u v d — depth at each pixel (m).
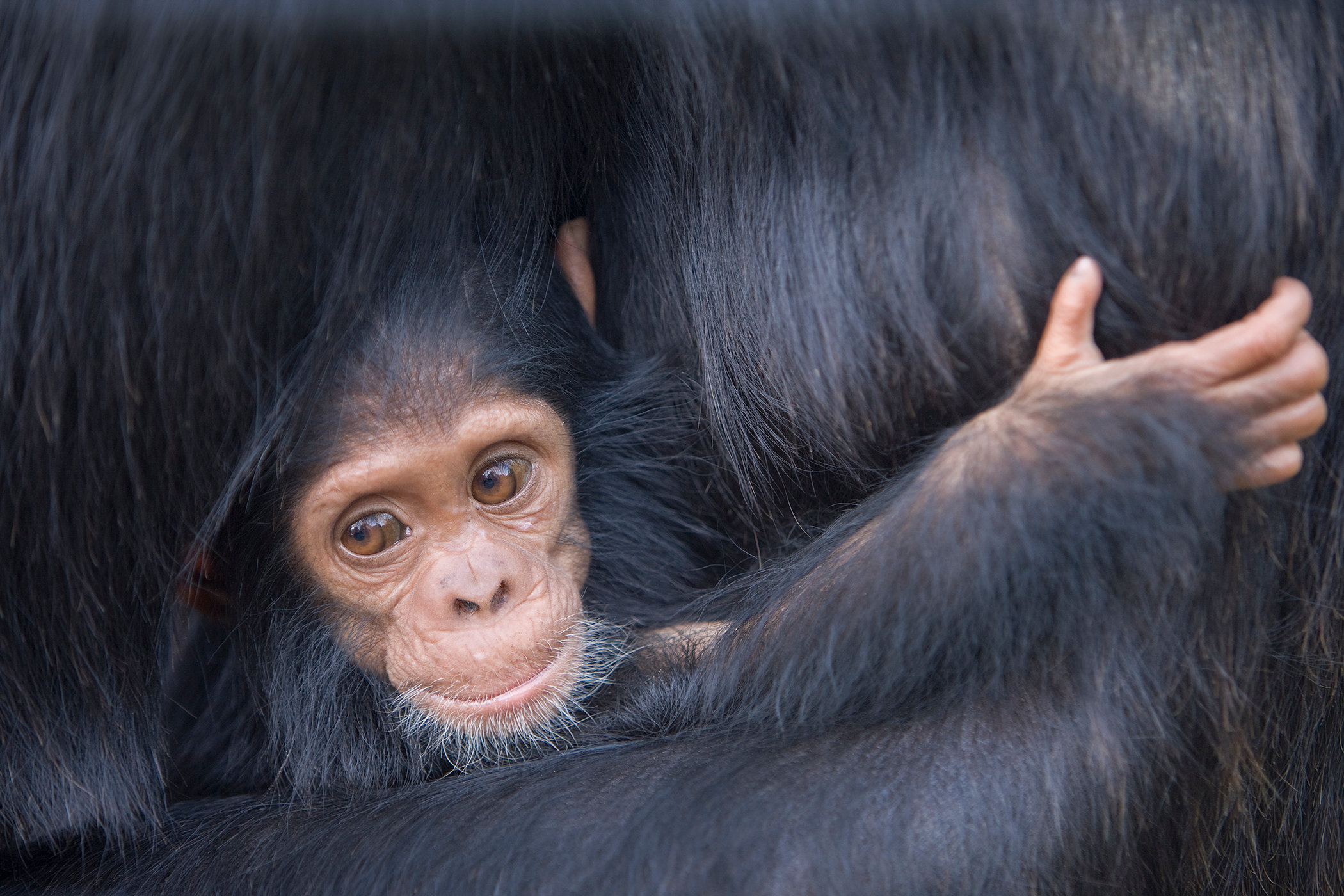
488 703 1.96
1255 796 1.93
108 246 1.87
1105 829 1.89
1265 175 1.88
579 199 1.96
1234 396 1.86
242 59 1.85
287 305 1.89
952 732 1.89
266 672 1.97
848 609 1.90
